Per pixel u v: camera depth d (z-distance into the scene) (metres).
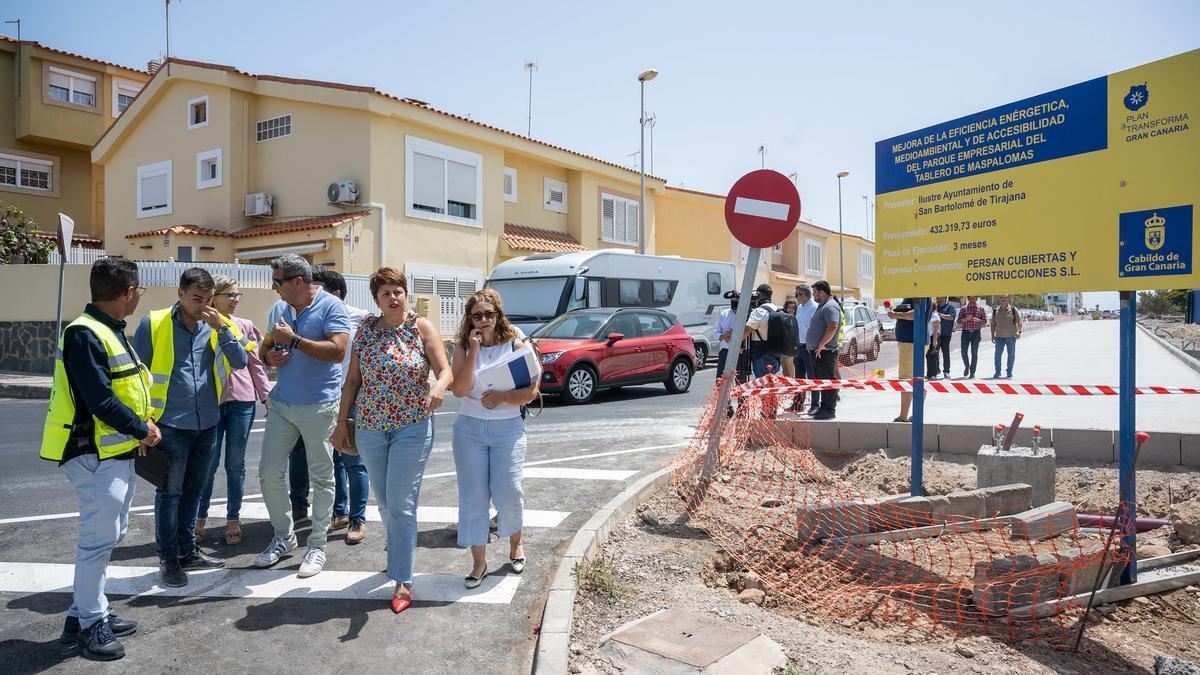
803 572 4.59
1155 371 15.45
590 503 6.04
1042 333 39.16
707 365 20.98
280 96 19.69
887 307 9.14
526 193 24.00
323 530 4.63
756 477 6.56
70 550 5.04
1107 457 6.68
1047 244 4.55
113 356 3.61
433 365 4.23
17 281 16.42
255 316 16.38
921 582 4.43
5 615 4.03
